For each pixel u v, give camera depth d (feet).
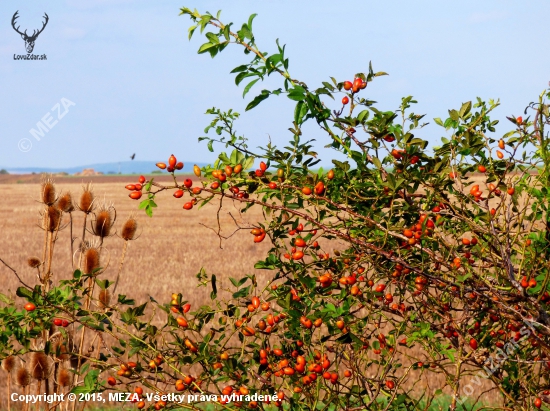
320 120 9.93
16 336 10.39
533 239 10.50
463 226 11.15
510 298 9.80
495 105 11.22
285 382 10.54
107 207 14.26
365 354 11.12
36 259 14.01
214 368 9.75
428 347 10.27
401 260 9.63
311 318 9.41
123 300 10.50
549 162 10.11
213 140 11.39
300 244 9.92
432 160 10.23
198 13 9.55
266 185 9.78
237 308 10.00
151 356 10.16
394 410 10.23
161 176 264.31
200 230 81.15
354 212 10.34
